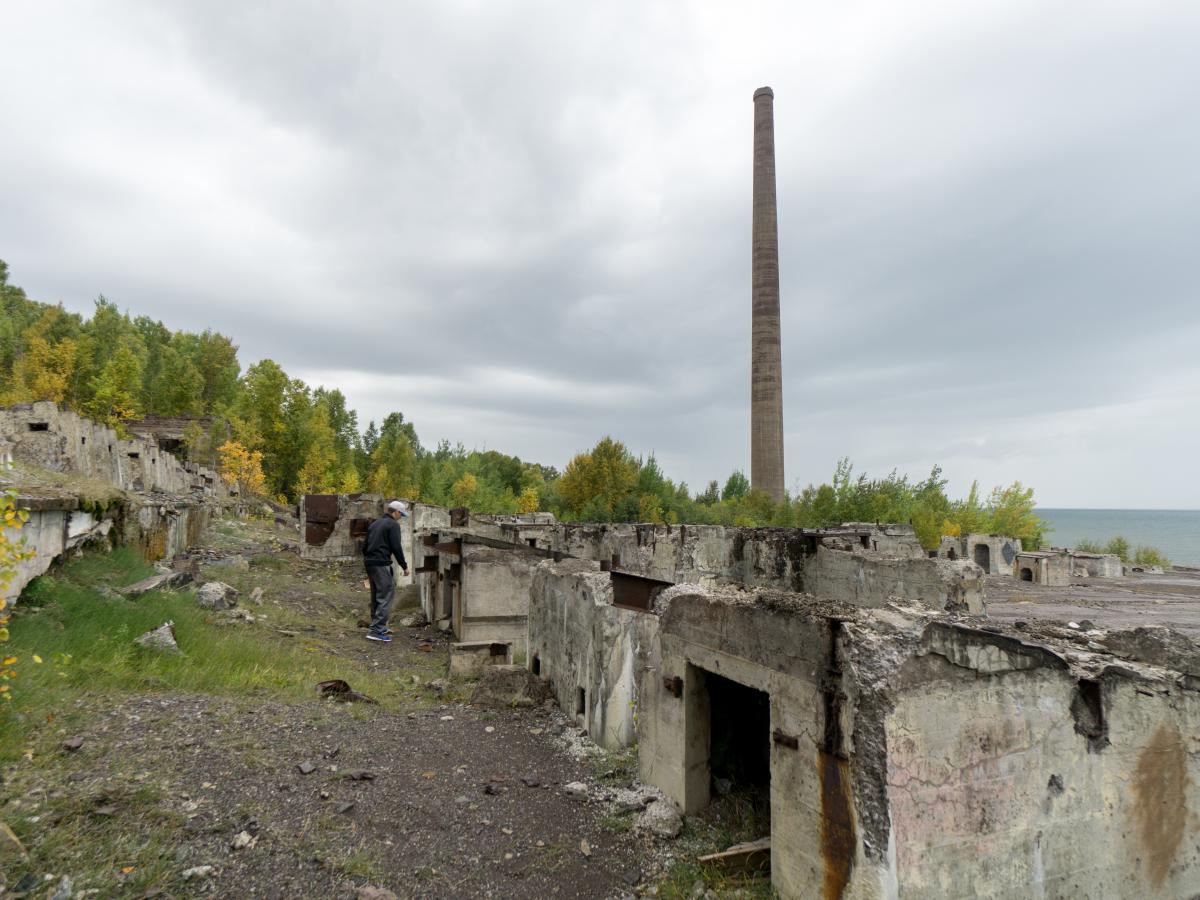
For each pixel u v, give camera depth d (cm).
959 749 342
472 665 916
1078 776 380
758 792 505
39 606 726
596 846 448
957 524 4294
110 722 521
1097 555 3691
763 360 4931
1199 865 420
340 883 369
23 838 352
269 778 478
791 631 374
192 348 8150
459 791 515
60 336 6219
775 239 5000
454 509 1659
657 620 518
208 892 341
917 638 335
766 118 5012
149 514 1250
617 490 4406
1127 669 399
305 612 1267
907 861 321
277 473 5578
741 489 5378
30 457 1384
